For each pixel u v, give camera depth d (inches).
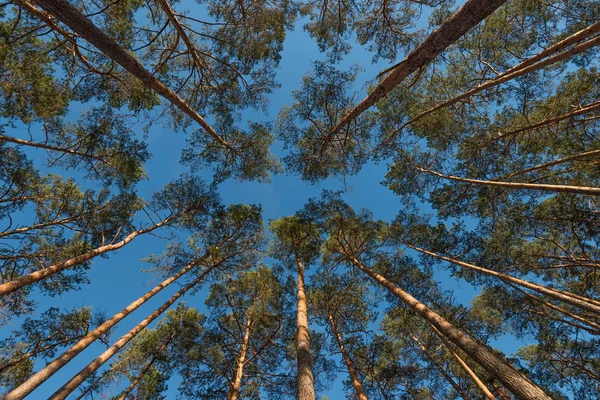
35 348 328.2
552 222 335.6
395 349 469.4
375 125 405.1
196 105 358.3
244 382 441.1
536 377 379.9
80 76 314.5
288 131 404.8
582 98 323.9
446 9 313.3
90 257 341.4
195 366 435.5
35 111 299.1
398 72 227.0
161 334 458.9
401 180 426.3
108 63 315.0
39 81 285.6
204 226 479.8
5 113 295.1
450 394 439.2
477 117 366.0
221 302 474.3
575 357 375.6
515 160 364.8
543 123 311.4
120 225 402.0
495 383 386.3
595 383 356.5
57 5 161.5
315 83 343.6
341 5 311.9
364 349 440.1
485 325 406.0
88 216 370.0
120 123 332.8
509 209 348.2
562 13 315.9
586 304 251.6
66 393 245.9
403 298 345.4
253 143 399.9
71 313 347.6
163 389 442.6
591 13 307.6
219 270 520.4
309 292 475.8
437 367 436.5
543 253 376.2
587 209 305.1
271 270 498.6
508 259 367.2
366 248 510.0
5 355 331.0
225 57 335.3
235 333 473.4
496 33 340.8
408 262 430.0
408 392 426.3
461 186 389.7
